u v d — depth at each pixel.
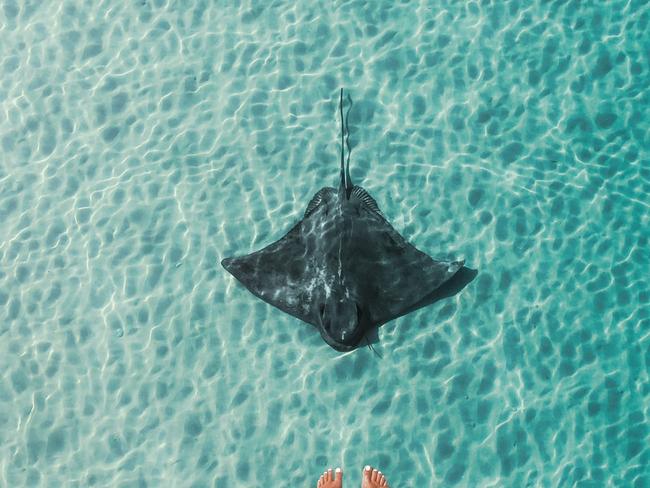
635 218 3.30
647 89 3.57
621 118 3.52
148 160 3.54
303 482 2.90
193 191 3.45
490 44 3.69
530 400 2.98
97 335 3.19
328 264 3.01
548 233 3.28
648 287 3.16
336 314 2.91
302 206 3.39
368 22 3.77
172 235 3.37
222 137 3.56
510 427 2.94
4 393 3.11
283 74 3.68
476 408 2.97
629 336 3.07
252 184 3.45
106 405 3.07
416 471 2.89
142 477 2.94
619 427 2.92
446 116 3.55
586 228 3.29
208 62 3.73
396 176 3.42
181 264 3.30
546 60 3.65
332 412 2.99
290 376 3.06
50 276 3.32
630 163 3.43
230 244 3.33
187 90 3.68
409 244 3.12
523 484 2.85
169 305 3.23
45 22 3.88
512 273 3.20
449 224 3.31
